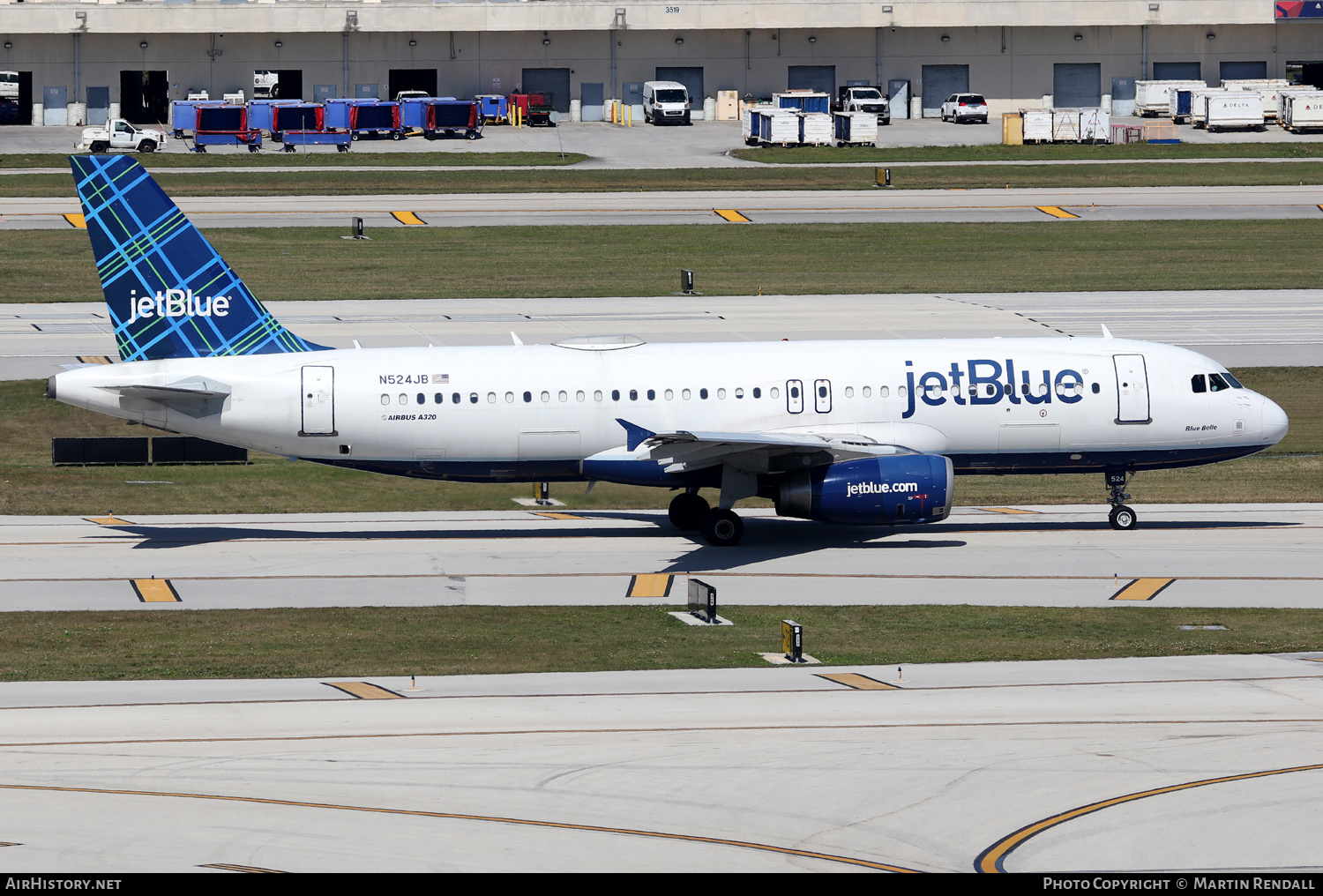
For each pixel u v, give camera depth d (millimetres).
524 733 110688
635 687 126500
